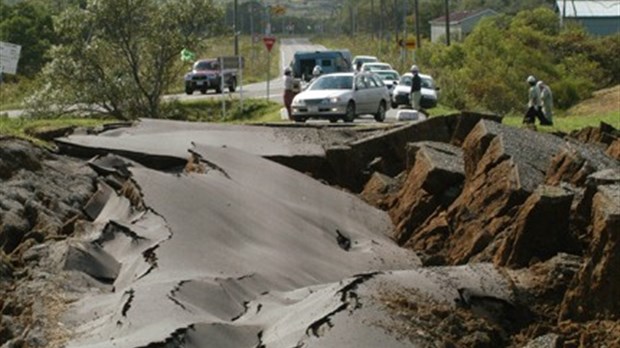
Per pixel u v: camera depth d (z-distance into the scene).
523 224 16.91
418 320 13.80
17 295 15.50
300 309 14.23
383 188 24.89
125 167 21.89
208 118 47.78
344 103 40.75
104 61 44.50
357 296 14.01
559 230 16.95
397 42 95.81
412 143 25.53
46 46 74.31
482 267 16.14
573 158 19.69
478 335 13.98
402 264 20.23
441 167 22.61
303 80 65.00
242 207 20.27
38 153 21.98
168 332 13.11
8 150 20.83
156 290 14.73
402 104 51.97
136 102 45.09
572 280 15.19
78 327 14.21
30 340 13.88
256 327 13.90
